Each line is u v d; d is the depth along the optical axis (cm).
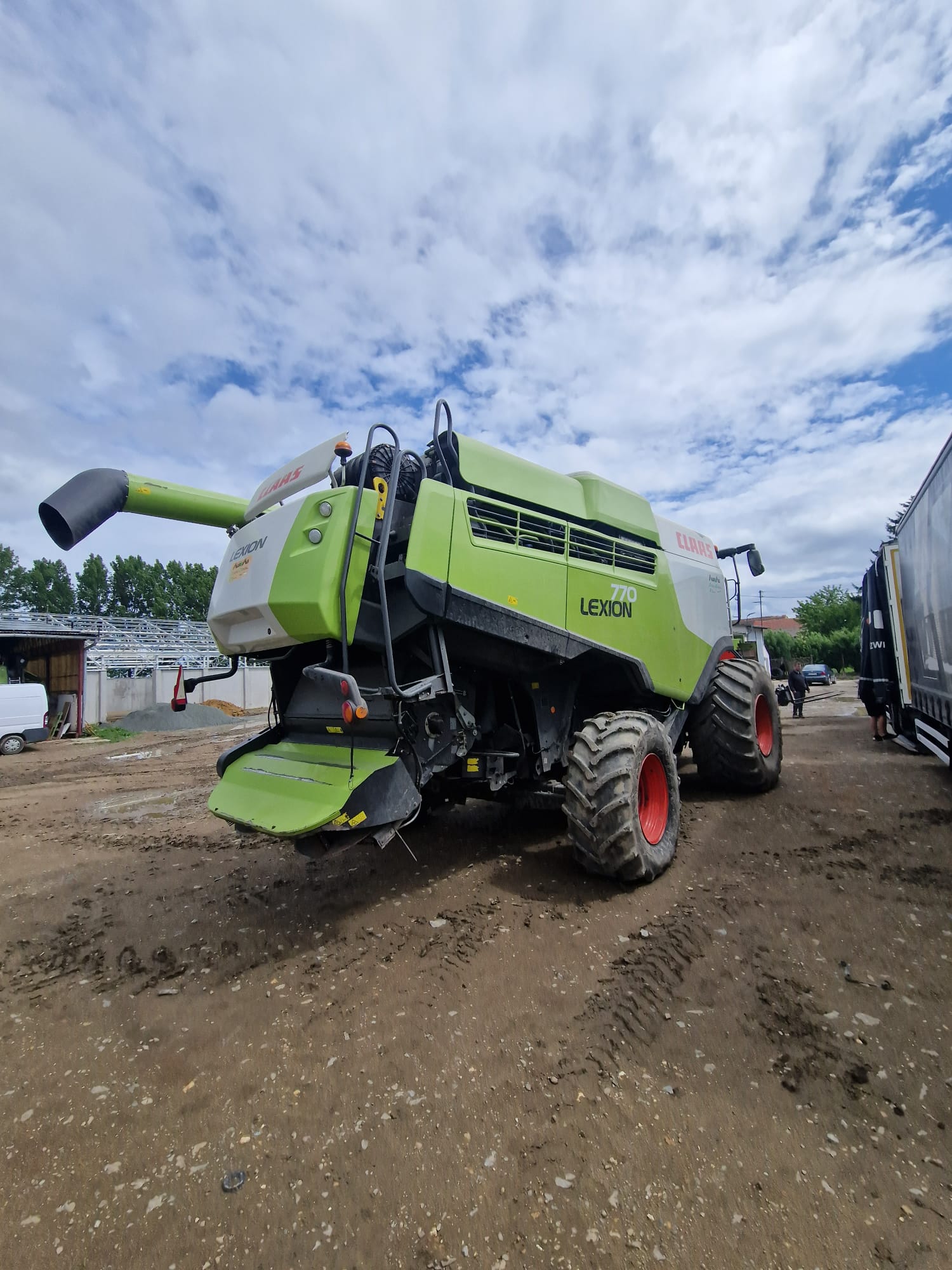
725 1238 163
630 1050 238
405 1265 162
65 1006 302
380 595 333
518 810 587
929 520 604
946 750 611
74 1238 175
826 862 405
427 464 429
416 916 368
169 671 2564
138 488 400
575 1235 167
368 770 333
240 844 570
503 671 416
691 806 557
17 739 1617
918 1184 176
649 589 498
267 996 297
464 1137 202
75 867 534
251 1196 185
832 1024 245
